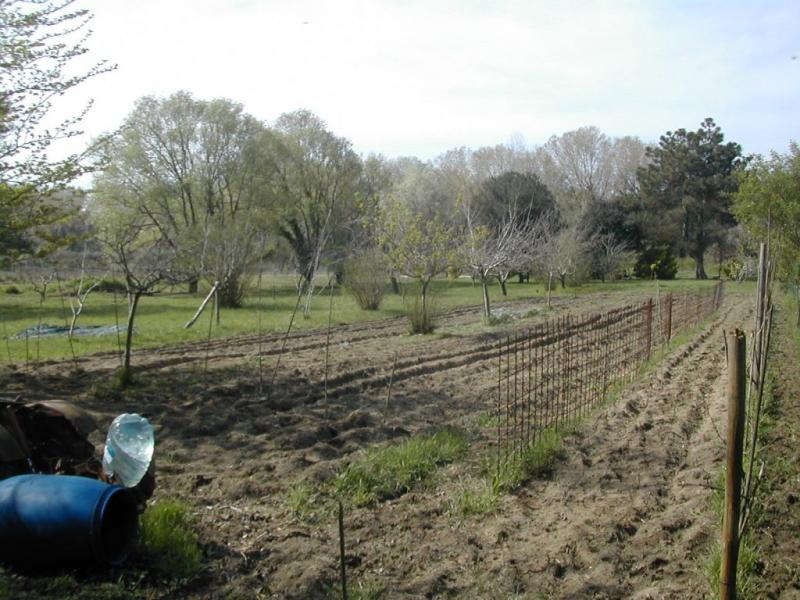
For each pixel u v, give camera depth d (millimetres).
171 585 4863
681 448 8719
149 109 37688
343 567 4570
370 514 6383
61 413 5707
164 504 5934
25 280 22906
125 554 4875
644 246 57094
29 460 5238
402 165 79188
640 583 5246
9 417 5254
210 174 38688
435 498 6828
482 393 11625
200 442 8531
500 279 35375
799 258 18422
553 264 36875
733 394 4188
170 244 22859
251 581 5066
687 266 70062
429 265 19688
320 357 15164
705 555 5547
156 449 8180
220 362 14180
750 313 27641
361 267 28266
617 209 56781
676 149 56844
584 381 12461
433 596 5023
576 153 76688
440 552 5652
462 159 85125
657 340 17750
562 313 27031
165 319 24703
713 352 16609
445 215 34875
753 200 19031
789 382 12305
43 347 16688
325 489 6906
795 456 7965
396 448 8016
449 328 21422
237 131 39156
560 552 5641
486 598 5004
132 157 36281
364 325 23562
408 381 12594
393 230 20391
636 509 6531
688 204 56281
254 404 10281
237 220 29547
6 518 4621
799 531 6039
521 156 78562
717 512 6199
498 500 6750
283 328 22016
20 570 4723
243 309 29203
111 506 4863
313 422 9391
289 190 43406
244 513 6320
